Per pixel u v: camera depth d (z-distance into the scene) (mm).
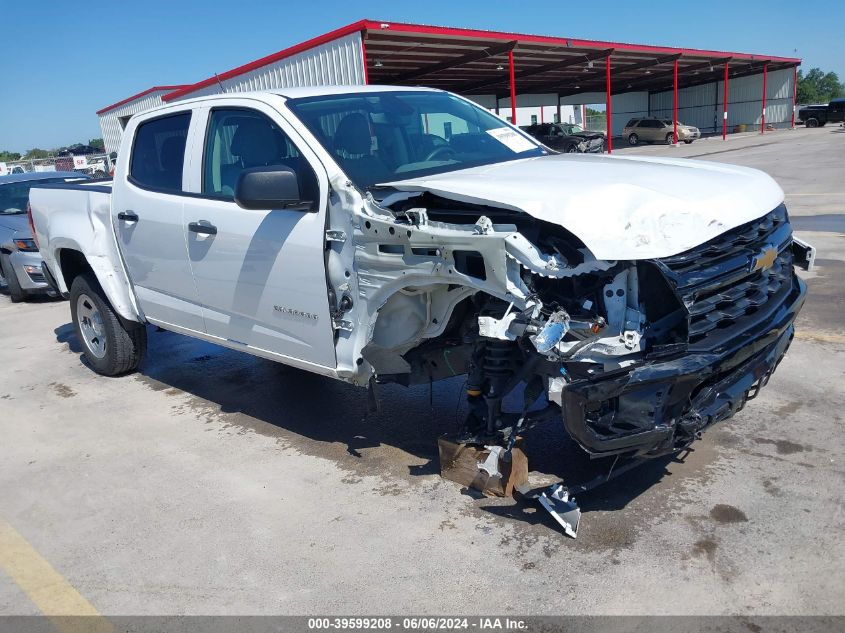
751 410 4473
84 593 3199
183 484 4148
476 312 3512
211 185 4559
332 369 3979
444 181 3521
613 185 3145
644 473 3809
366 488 3928
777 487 3582
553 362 3127
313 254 3824
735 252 3264
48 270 6504
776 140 34844
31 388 6105
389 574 3141
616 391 2900
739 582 2900
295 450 4484
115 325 5910
